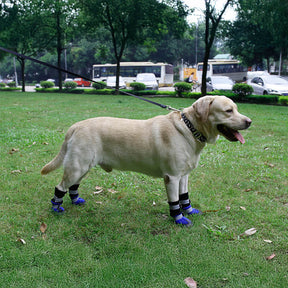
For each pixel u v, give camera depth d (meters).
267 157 6.58
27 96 23.30
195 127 3.69
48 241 3.44
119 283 2.77
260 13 19.83
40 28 30.36
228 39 40.16
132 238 3.53
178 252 3.26
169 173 3.76
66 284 2.76
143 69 42.09
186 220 3.87
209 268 2.97
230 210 4.23
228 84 24.28
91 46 62.47
